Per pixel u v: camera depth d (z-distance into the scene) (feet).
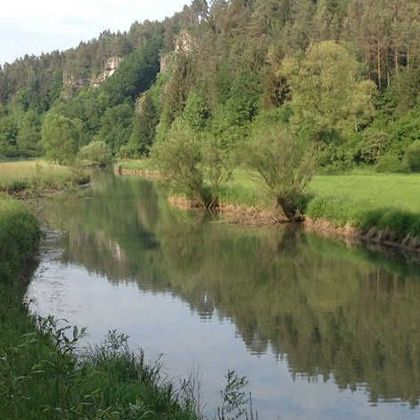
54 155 262.88
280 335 58.90
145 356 52.11
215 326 61.52
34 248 97.50
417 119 228.43
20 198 187.32
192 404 37.27
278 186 130.21
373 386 46.83
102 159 392.88
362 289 76.64
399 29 333.21
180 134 162.81
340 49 250.37
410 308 67.97
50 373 31.55
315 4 484.33
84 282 79.51
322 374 48.98
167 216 146.30
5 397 27.14
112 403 31.22
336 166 221.66
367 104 253.03
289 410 42.16
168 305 69.26
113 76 632.79
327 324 62.59
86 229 125.70
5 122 485.56
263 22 456.86
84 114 543.80
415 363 51.49
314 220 126.31
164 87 497.87
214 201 159.02
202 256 98.22
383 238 102.83
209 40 472.44
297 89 249.96
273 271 87.40
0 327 41.68
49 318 32.12
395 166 216.33
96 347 49.06
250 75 326.65
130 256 97.76
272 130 135.03
